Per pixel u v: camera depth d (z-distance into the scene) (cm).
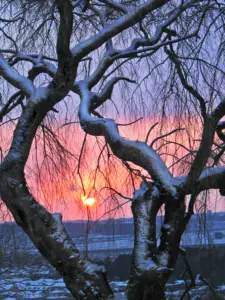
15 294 2098
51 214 470
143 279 438
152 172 490
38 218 461
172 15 590
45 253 461
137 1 687
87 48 489
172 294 657
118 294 456
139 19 506
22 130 485
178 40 556
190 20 574
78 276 451
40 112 491
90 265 459
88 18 711
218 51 514
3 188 467
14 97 637
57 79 490
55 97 494
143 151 495
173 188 473
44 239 458
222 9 533
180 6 574
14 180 465
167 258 462
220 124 534
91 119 536
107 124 523
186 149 541
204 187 500
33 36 638
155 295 441
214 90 486
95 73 601
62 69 487
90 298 444
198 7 580
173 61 527
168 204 474
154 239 465
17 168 470
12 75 530
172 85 577
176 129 539
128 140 509
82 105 563
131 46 598
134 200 490
